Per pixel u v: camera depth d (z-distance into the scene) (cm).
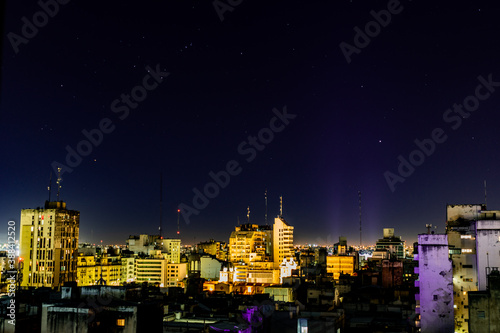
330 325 13000
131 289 10569
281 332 13212
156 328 7788
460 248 13412
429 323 12388
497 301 8869
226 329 11844
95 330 7281
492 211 13950
